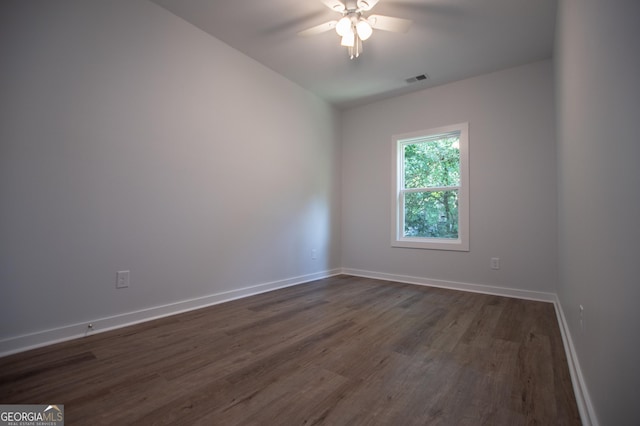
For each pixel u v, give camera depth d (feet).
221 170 9.32
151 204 7.65
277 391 4.52
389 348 6.10
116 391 4.48
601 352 3.21
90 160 6.61
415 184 13.10
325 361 5.51
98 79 6.74
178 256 8.22
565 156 6.69
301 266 12.41
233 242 9.66
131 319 7.27
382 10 7.90
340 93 13.05
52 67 6.10
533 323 7.66
